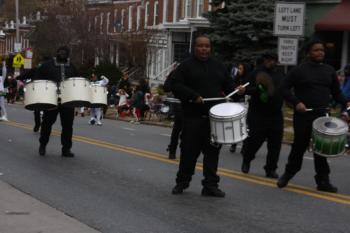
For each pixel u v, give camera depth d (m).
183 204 8.73
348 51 28.94
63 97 12.58
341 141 9.07
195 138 9.10
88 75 39.75
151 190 9.74
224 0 31.22
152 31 46.97
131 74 46.16
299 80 9.40
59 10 50.72
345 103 9.60
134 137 18.55
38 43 51.34
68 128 13.32
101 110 25.39
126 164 12.52
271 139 11.12
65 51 13.08
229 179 10.84
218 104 8.84
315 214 8.19
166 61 47.03
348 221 7.82
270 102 10.97
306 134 9.48
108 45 48.44
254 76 11.24
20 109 33.62
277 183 10.05
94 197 9.19
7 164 12.23
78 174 11.21
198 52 8.89
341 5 28.98
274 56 11.17
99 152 14.40
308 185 10.31
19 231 7.09
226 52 31.02
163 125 25.06
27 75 13.62
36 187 9.91
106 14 56.25
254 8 30.22
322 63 9.52
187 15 45.22
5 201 8.74
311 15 30.45
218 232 7.25
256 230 7.36
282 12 16.94
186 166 9.28
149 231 7.28
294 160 9.84
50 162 12.61
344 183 10.75
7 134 18.09
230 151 15.23
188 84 8.91
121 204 8.72
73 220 7.71
